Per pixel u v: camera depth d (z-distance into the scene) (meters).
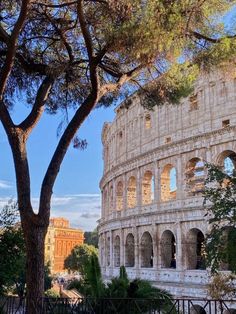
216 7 21.31
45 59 25.55
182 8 19.78
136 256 76.44
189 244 65.00
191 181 67.19
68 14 23.86
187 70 24.52
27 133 20.86
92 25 22.59
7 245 28.78
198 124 66.75
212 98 65.31
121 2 19.88
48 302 20.22
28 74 24.95
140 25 19.52
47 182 20.36
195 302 57.62
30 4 21.58
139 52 20.22
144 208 75.88
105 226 94.69
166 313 23.23
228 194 23.50
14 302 25.39
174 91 25.78
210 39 22.44
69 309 21.41
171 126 72.12
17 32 19.70
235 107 62.09
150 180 78.06
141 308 24.28
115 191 88.00
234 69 23.58
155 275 70.25
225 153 62.34
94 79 21.50
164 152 71.69
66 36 24.81
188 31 21.11
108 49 21.23
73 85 26.25
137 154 80.50
